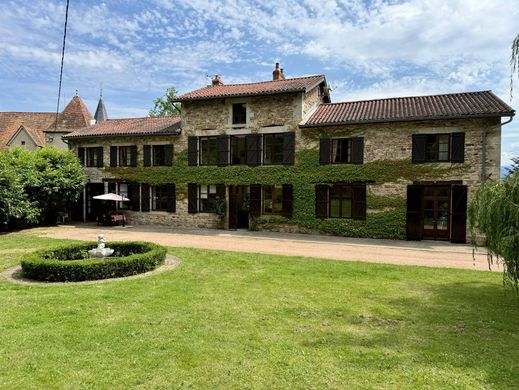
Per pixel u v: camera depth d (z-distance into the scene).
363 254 11.38
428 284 7.64
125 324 5.32
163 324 5.34
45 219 19.72
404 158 14.69
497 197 6.12
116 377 3.89
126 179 20.20
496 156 13.45
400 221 14.77
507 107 13.23
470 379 3.84
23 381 3.81
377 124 15.06
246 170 17.44
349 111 16.72
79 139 21.28
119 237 14.95
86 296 6.62
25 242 13.25
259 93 16.53
